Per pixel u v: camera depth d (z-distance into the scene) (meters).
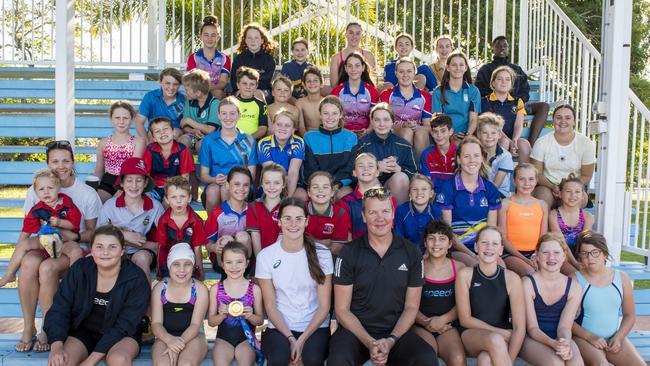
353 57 5.54
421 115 5.68
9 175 5.84
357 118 5.63
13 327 5.20
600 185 4.88
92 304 3.87
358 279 3.90
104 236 3.75
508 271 3.92
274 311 3.91
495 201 4.57
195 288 3.87
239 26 9.84
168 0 9.58
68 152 4.31
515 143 5.64
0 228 5.28
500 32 7.32
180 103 5.41
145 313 3.96
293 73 6.37
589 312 4.01
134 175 4.32
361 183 4.50
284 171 4.38
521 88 6.15
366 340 3.75
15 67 6.80
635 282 6.65
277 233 4.34
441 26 7.18
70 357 3.66
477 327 3.86
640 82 18.28
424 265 4.09
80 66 7.15
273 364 3.63
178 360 3.67
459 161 4.54
